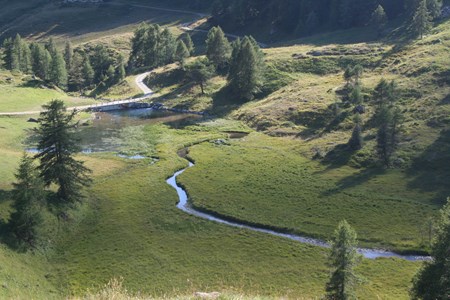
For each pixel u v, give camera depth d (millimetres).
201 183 80125
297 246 58219
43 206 60375
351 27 187750
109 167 88438
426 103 99625
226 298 20766
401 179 76375
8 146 96938
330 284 39781
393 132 83438
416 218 63562
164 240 60062
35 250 54562
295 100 122125
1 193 62938
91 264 54062
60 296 46344
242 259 55000
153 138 111250
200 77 147000
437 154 81312
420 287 34031
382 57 138125
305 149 95500
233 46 158250
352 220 64438
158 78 172125
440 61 117188
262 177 81812
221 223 65375
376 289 47625
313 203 70375
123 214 67688
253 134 110938
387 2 181750
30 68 184500
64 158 65812
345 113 106500
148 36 192750
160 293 46906
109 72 188875
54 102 64188
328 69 143750
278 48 174375
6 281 44188
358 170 82000
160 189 77812
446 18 155625
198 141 107000
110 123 128375
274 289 47844
